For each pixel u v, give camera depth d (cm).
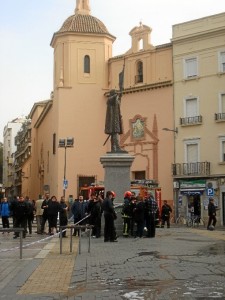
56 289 940
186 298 834
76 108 5081
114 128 2383
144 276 1075
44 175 6272
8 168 12644
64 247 1792
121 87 2486
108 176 2325
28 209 2370
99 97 5128
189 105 4531
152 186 3509
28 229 2848
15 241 2139
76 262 1329
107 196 2006
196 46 4509
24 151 8844
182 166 4431
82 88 5112
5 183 13412
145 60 4834
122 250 1638
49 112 5888
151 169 4697
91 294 884
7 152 13662
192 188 4347
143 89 4809
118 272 1139
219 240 2069
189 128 4488
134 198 2247
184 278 1040
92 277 1074
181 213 4350
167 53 4719
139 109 4844
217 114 4338
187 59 4562
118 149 2377
